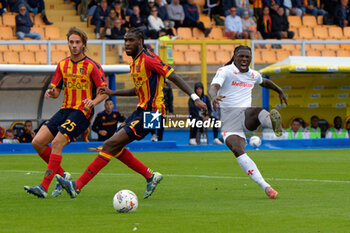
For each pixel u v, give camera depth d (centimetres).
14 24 8238
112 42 7012
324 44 8044
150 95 2419
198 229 1775
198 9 9531
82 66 2527
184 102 7294
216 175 3475
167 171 3741
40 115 6038
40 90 5953
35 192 2450
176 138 7269
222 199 2436
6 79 5712
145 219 1948
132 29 2416
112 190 2756
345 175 3444
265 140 6169
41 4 8438
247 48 2514
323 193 2617
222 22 9169
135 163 2441
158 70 2383
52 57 7562
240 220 1920
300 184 2975
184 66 7656
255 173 2434
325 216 1994
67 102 2561
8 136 5856
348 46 8238
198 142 6119
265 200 2391
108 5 8675
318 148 6069
